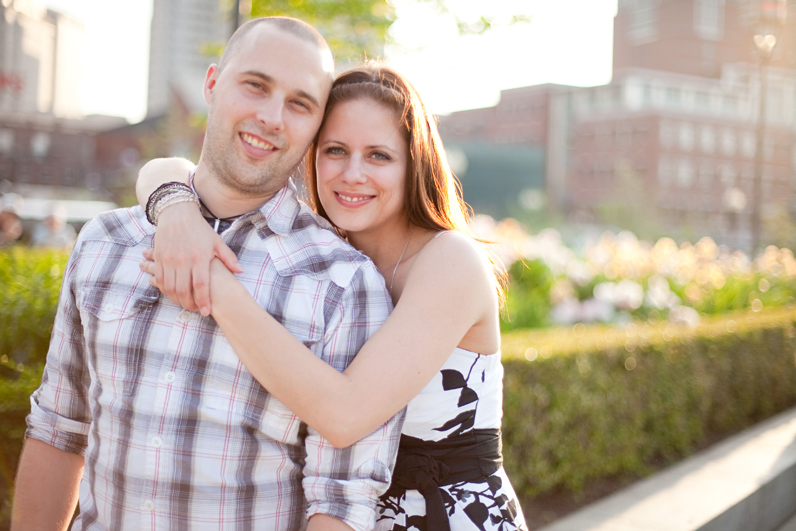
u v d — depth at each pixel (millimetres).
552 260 7102
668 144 46156
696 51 57656
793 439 4586
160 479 1373
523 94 53000
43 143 36781
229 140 1497
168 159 1791
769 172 48031
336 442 1356
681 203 46125
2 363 2719
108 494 1434
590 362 3777
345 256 1534
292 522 1439
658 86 50625
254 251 1488
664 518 3115
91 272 1495
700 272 7840
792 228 19594
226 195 1569
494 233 7430
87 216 16453
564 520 3096
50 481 1564
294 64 1480
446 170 1776
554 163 50688
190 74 33188
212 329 1408
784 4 10266
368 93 1644
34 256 3623
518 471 3359
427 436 1618
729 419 5211
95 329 1456
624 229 33406
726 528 3258
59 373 1548
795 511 4121
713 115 47094
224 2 5375
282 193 1572
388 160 1660
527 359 3406
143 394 1403
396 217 1766
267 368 1340
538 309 6082
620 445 3973
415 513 1590
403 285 1726
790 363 6051
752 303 7672
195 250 1379
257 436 1401
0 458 2398
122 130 38844
